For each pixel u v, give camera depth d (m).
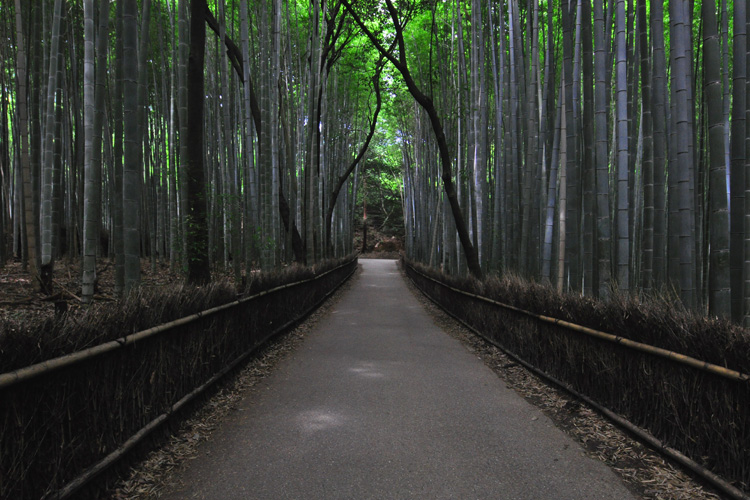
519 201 7.57
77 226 10.76
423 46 13.23
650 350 2.88
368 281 18.84
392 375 4.80
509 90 7.46
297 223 15.41
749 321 3.38
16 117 9.55
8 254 10.83
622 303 3.48
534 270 6.66
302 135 14.62
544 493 2.38
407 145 23.62
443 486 2.44
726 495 2.28
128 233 4.09
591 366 3.72
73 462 2.11
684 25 3.51
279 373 4.87
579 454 2.87
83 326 2.24
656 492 2.38
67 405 2.06
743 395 2.22
